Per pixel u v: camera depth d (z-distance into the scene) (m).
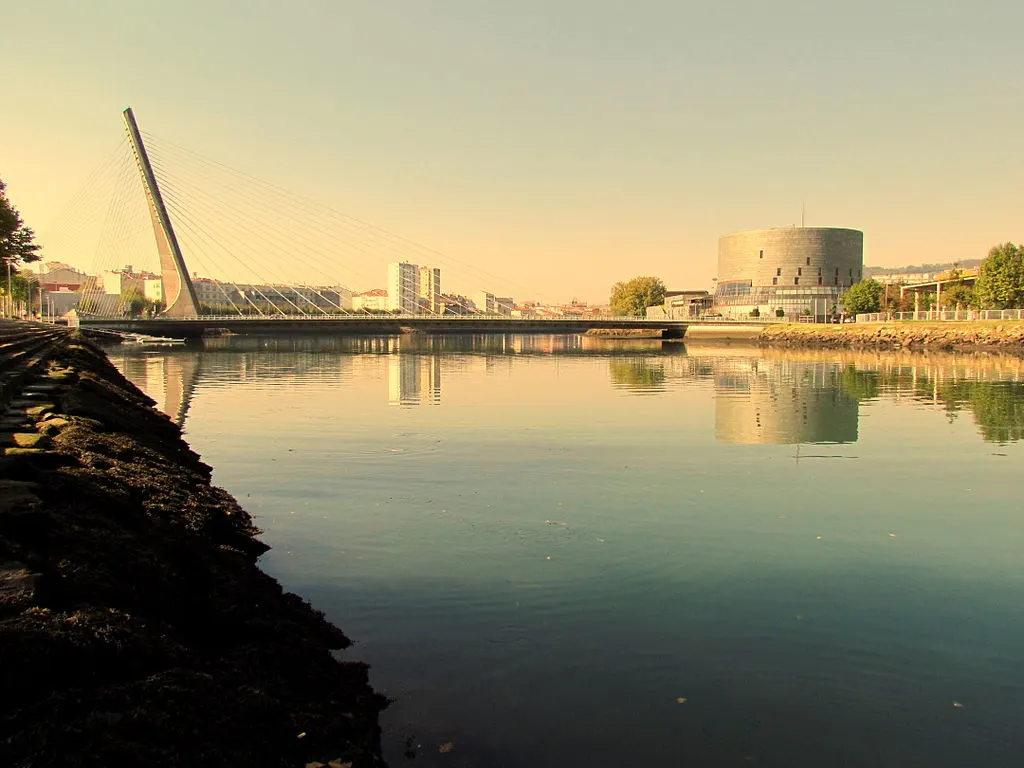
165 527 12.04
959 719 9.52
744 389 53.53
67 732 5.34
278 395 49.12
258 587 11.88
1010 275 116.50
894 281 174.62
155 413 30.11
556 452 28.03
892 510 19.72
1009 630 12.16
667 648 11.33
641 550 16.09
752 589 13.84
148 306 172.50
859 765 8.55
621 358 96.62
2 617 6.35
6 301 112.81
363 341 155.62
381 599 13.13
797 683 10.36
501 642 11.42
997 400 45.91
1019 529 17.95
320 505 19.94
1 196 59.25
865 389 53.03
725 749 8.80
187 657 7.58
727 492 21.64
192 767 5.75
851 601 13.32
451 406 43.28
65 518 9.43
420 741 8.74
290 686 8.68
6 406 17.64
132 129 130.88
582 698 9.85
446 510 19.44
